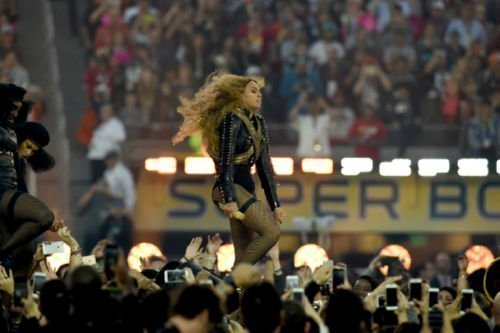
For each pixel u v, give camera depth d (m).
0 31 61.16
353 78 60.25
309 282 21.20
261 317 17.59
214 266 24.66
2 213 22.16
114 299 17.98
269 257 26.30
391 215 53.44
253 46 61.34
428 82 60.44
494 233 53.84
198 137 55.56
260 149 23.69
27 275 22.31
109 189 55.69
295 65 60.38
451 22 62.34
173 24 61.62
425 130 59.41
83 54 61.22
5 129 22.45
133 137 58.00
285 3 62.06
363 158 52.81
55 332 17.55
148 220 54.34
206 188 53.59
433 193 53.59
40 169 24.22
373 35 61.62
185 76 60.38
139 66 60.25
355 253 53.34
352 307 18.72
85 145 57.84
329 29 61.44
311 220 51.22
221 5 62.03
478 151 59.12
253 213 23.22
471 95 60.16
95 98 59.03
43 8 61.69
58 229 22.42
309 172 52.75
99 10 61.50
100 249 27.62
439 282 50.94
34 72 60.88
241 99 23.52
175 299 17.39
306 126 58.84
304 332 18.14
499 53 61.97
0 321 19.44
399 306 20.86
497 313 22.61
